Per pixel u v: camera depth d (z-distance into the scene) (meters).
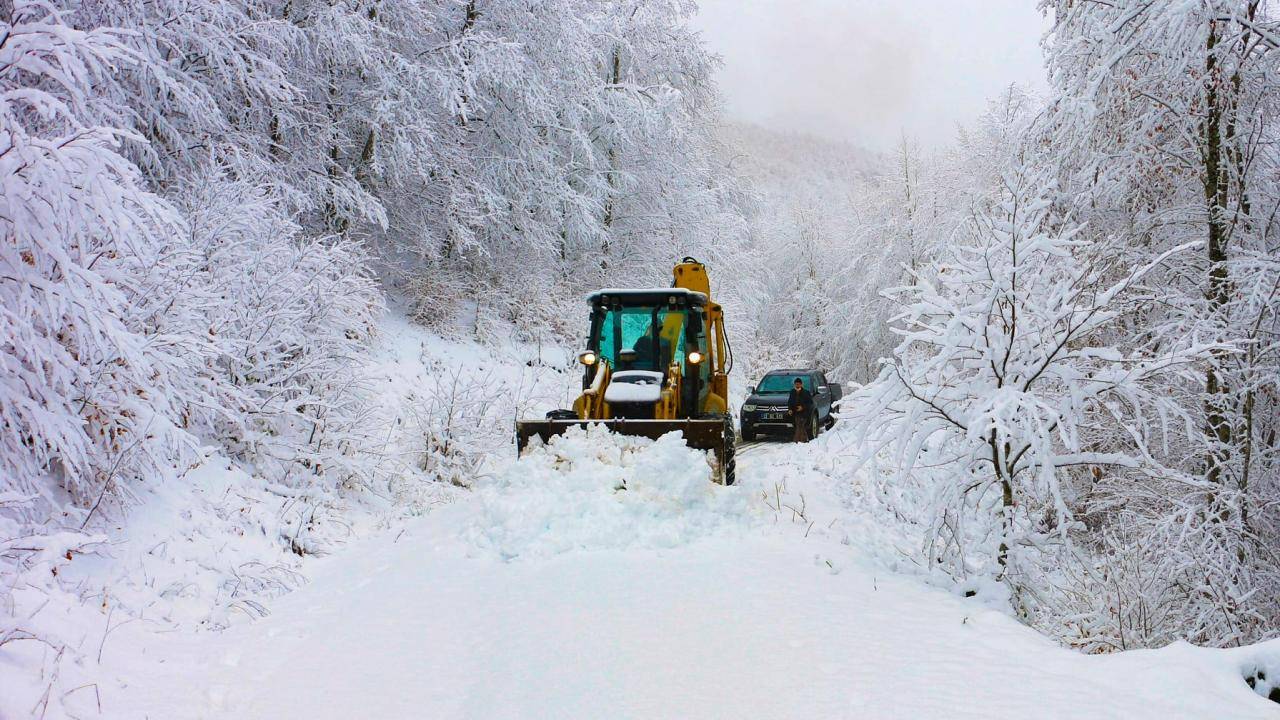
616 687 4.09
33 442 5.79
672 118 25.05
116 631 4.78
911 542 7.62
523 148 21.55
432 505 9.78
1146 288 9.33
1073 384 6.08
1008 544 6.25
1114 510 9.10
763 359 29.22
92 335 5.54
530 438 9.20
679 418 10.63
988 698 3.72
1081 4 9.81
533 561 6.73
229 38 12.83
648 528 7.32
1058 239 6.07
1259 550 8.41
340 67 16.97
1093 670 4.04
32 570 4.65
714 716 3.70
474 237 19.56
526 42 20.72
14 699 3.61
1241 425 8.74
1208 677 3.73
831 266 39.72
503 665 4.49
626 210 27.12
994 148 27.70
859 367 35.19
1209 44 9.18
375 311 14.30
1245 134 9.31
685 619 5.11
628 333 11.40
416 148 17.27
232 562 6.46
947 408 6.33
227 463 8.09
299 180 15.91
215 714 3.95
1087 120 9.40
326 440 9.39
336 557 7.53
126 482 6.47
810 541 7.21
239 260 9.30
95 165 5.04
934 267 6.60
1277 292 8.30
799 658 4.38
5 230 4.98
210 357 7.58
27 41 5.01
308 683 4.38
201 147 13.22
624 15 26.77
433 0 18.89
